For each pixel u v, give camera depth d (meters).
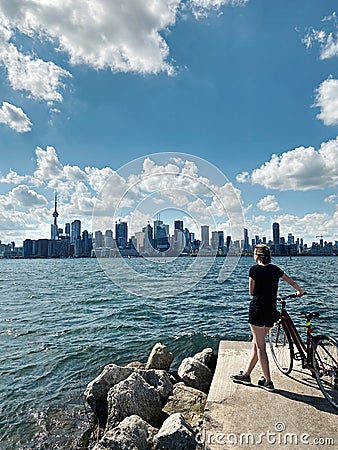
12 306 17.77
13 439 5.38
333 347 4.31
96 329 11.98
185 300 17.97
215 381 4.81
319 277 31.62
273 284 4.48
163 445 3.73
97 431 5.35
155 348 7.19
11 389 7.12
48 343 10.35
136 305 16.70
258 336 4.54
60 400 6.57
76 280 34.09
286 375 4.96
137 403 4.84
